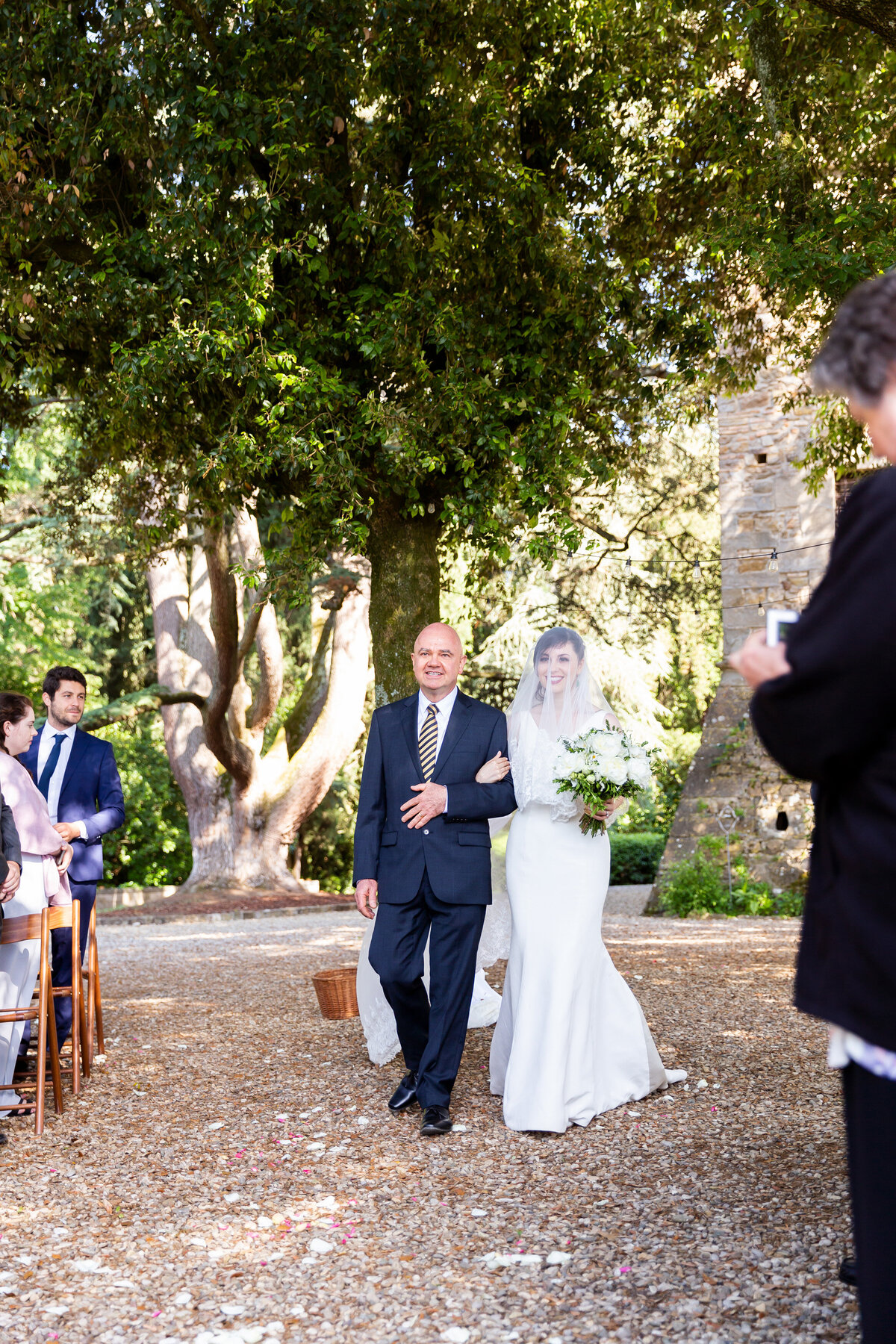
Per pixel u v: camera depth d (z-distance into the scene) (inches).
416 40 238.2
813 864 67.2
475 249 255.8
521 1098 160.6
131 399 234.8
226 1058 214.8
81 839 218.2
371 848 174.2
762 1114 161.8
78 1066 198.8
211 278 231.6
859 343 61.5
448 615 763.4
